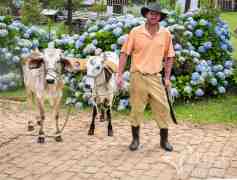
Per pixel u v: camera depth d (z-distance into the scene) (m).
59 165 6.58
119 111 9.62
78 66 7.82
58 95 7.52
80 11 18.33
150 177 6.16
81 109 9.94
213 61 10.91
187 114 9.46
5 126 8.63
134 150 7.18
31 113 9.47
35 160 6.78
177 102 10.32
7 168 6.45
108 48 10.48
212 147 7.39
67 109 9.97
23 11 14.88
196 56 10.43
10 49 12.05
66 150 7.22
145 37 6.80
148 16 6.69
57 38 12.56
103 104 8.02
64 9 18.17
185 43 10.62
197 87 10.30
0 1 16.80
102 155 6.99
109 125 7.97
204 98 10.72
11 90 11.88
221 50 11.01
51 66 7.14
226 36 11.39
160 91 6.99
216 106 10.09
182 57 10.12
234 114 9.43
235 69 11.00
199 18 11.22
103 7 15.77
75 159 6.82
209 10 11.32
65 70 7.47
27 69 7.78
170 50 6.98
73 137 7.92
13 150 7.22
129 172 6.33
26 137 7.93
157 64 6.89
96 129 8.41
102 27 11.20
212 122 8.91
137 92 6.99
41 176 6.18
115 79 7.96
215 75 10.67
